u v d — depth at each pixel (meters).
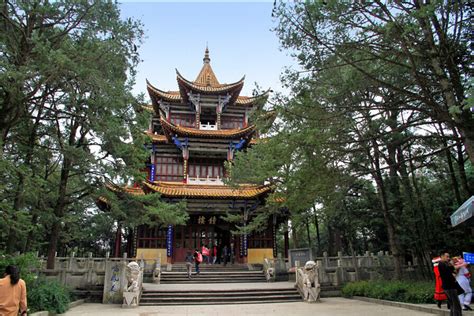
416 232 21.62
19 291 7.72
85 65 14.45
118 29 15.18
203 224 33.44
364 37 11.34
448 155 20.02
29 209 17.84
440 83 11.20
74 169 18.78
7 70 12.65
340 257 23.80
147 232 32.44
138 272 17.33
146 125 18.94
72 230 32.16
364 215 29.75
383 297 17.28
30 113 16.23
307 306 16.31
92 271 19.09
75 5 14.87
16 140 16.88
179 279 24.50
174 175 36.59
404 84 12.60
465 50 11.55
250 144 37.22
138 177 18.98
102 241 47.53
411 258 28.58
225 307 16.31
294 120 12.07
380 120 16.45
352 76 12.05
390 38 10.84
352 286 19.80
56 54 12.80
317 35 11.23
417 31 10.63
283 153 12.63
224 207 32.69
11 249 16.08
